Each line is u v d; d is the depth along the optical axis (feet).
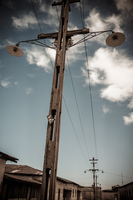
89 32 22.27
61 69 19.31
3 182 34.73
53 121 16.92
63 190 83.61
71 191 92.43
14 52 23.35
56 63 19.88
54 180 14.29
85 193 188.44
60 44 22.08
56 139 15.51
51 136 16.66
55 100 17.34
